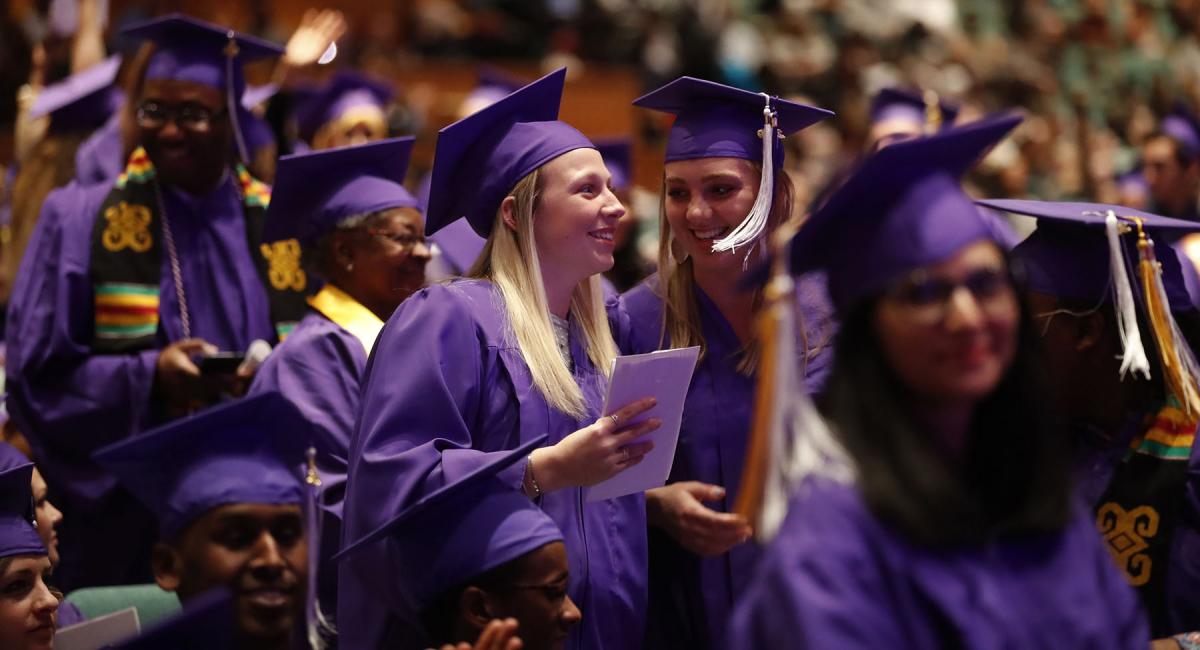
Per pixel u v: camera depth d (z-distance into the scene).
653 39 20.70
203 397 7.95
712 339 6.20
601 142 11.55
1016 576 3.58
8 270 9.87
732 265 6.14
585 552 5.50
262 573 5.44
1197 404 5.28
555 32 20.56
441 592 4.91
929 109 12.15
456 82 19.28
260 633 5.43
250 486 5.49
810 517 3.49
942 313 3.54
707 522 5.62
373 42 19.53
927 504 3.46
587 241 5.62
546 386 5.41
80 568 8.25
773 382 3.70
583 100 19.47
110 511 8.30
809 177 15.46
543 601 4.85
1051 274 5.59
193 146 8.52
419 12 20.62
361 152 7.59
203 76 8.51
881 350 3.66
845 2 23.20
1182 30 26.45
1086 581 3.65
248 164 8.75
